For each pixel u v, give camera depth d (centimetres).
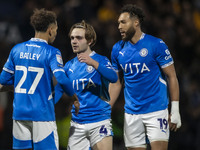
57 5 3603
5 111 2983
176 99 1817
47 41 1694
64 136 2717
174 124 1812
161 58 1819
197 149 3131
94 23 3484
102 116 1788
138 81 1847
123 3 3966
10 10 4044
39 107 1620
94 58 1789
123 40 1869
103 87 1802
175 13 4012
